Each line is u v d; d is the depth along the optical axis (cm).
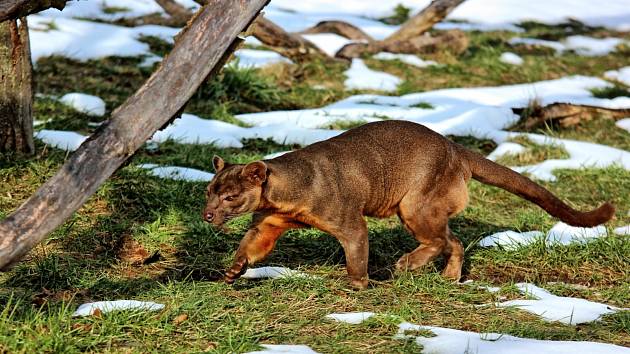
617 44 2545
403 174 1079
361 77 2122
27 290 988
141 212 1272
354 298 1002
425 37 2331
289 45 2127
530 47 2450
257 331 873
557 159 1684
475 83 2202
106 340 827
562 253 1198
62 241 1150
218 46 823
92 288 1005
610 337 916
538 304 1008
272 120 1795
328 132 1714
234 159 1507
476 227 1348
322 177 1012
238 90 1911
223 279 1085
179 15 2269
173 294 973
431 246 1090
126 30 2148
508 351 834
